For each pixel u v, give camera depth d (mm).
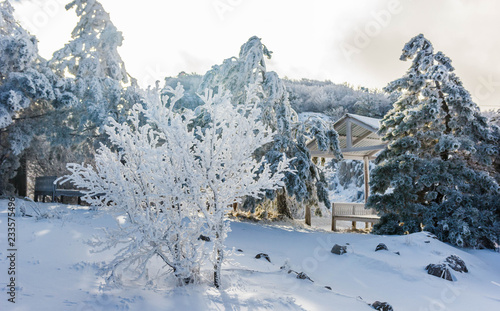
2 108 15672
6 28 18391
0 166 18188
